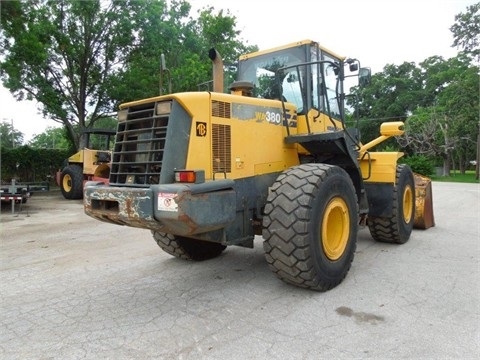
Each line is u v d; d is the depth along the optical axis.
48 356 2.55
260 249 5.40
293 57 4.66
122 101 17.97
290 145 4.27
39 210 10.50
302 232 3.29
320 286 3.49
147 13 17.62
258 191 3.85
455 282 3.84
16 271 4.59
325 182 3.53
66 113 17.81
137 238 6.40
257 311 3.22
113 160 3.64
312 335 2.76
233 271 4.38
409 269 4.31
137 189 3.15
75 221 8.45
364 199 4.73
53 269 4.65
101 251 5.52
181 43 19.12
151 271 4.46
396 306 3.24
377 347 2.57
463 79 30.83
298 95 4.54
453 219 7.84
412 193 5.94
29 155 19.78
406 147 33.16
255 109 3.86
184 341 2.72
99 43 17.91
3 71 15.20
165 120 3.34
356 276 4.07
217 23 20.50
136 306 3.41
